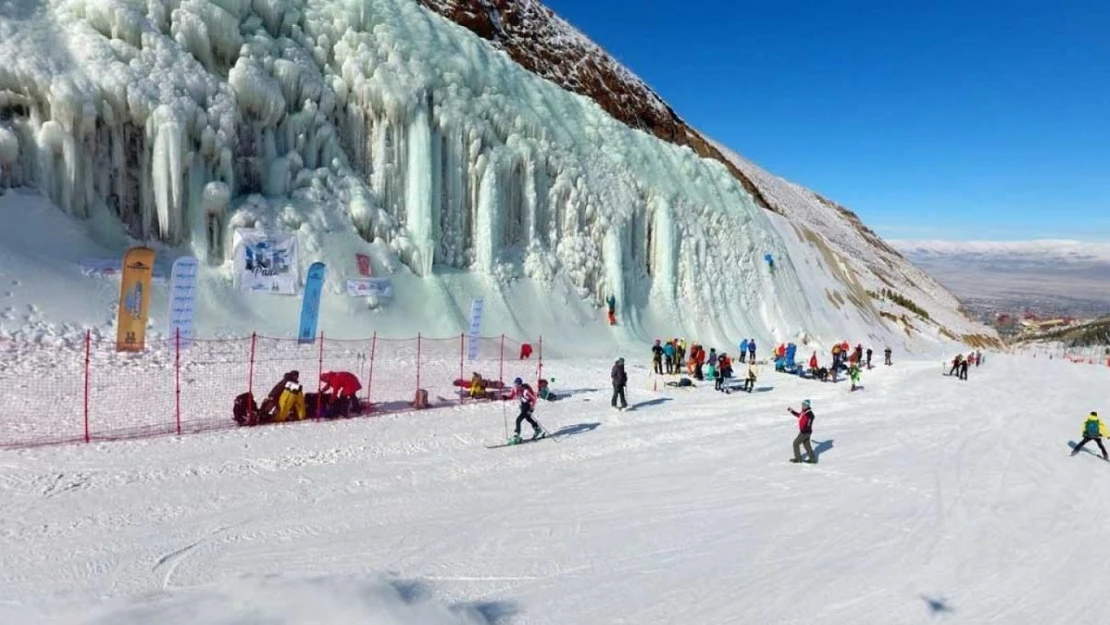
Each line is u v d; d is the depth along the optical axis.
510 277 32.28
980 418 21.20
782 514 11.00
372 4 31.08
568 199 36.09
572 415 17.84
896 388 27.44
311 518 9.59
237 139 24.55
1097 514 11.88
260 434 13.48
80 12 22.33
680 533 9.92
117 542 8.32
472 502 10.73
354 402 15.93
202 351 19.58
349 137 28.66
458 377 21.58
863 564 9.13
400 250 28.50
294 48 26.92
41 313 18.33
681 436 16.30
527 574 8.23
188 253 22.92
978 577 8.89
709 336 40.12
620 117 55.28
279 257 24.20
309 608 6.70
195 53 24.16
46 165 20.61
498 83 35.53
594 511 10.66
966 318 111.38
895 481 13.32
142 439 12.46
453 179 31.16
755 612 7.58
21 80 20.19
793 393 24.45
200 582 7.45
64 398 14.40
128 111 22.06
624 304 36.97
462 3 49.38
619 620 7.22
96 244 21.34
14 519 8.69
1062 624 7.71
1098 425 16.34
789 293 46.72
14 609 6.52
